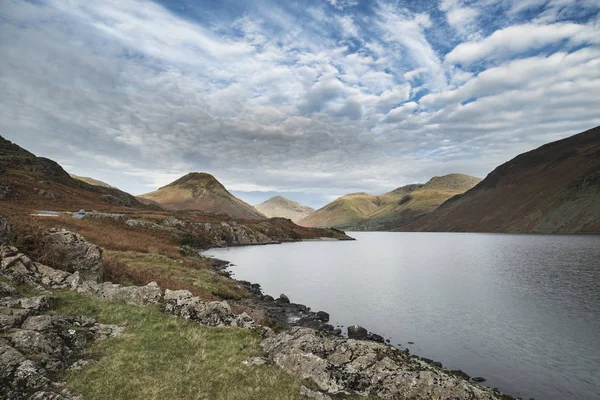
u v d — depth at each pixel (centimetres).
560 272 6412
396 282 5834
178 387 1149
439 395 1338
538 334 3047
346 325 3362
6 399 918
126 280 2719
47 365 1112
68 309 1680
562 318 3497
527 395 1989
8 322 1284
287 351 1526
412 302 4338
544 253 9938
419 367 1516
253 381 1262
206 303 2141
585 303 4072
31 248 2275
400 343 2858
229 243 15625
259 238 18450
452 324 3384
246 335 1809
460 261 8950
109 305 1873
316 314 3700
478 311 3856
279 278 6406
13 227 2342
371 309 4000
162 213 15750
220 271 6119
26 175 12838
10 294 1642
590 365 2392
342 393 1314
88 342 1409
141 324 1706
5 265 1906
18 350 1115
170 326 1756
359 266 8250
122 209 13950
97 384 1092
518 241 16462
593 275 5991
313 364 1428
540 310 3819
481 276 6303
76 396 1007
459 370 2295
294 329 1744
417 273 6906
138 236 6944
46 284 1950
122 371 1203
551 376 2231
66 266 2300
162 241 7600
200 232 14450
